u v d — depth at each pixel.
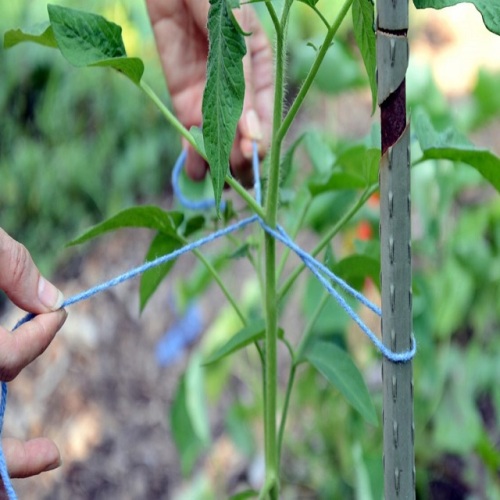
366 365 1.88
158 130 3.07
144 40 3.01
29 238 2.97
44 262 2.93
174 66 1.22
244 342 0.98
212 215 1.11
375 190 0.94
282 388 2.12
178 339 2.45
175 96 1.24
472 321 2.02
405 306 0.74
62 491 2.22
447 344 1.81
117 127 3.08
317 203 1.54
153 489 2.20
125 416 2.41
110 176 3.07
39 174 2.99
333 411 1.82
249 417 1.91
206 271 1.65
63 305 0.86
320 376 1.90
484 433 1.77
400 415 0.76
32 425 2.41
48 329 0.84
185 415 1.66
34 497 2.21
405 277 0.73
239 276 2.64
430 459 1.92
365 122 3.15
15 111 3.18
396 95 0.69
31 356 0.83
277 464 1.00
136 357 2.57
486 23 0.67
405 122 0.70
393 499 0.78
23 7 3.21
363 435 1.70
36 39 0.98
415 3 0.69
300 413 2.07
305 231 2.57
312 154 1.32
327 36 0.74
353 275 1.09
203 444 1.74
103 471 2.26
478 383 1.86
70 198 3.03
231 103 0.68
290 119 0.80
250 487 2.09
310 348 1.01
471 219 1.86
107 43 0.89
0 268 0.83
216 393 1.88
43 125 3.12
